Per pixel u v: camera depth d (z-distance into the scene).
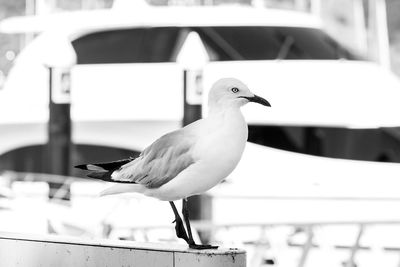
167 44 16.05
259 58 15.73
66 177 15.66
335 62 15.86
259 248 11.80
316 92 15.52
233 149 5.81
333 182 14.94
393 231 13.98
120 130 16.06
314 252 13.40
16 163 16.61
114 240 6.50
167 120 15.90
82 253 6.43
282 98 15.48
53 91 16.08
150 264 6.05
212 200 14.63
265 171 15.15
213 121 5.87
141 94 16.05
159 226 12.19
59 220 13.64
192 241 6.02
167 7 16.69
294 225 11.09
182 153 5.82
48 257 6.62
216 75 15.52
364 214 14.23
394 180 14.91
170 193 5.90
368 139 15.23
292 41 15.98
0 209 14.35
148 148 6.04
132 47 16.22
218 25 16.02
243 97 5.87
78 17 16.77
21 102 16.66
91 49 16.34
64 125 15.90
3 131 16.69
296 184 14.95
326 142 15.28
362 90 15.55
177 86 15.93
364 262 13.78
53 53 16.34
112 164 6.16
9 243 6.84
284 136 15.32
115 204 13.89
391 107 15.46
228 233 14.07
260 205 14.62
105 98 16.17
